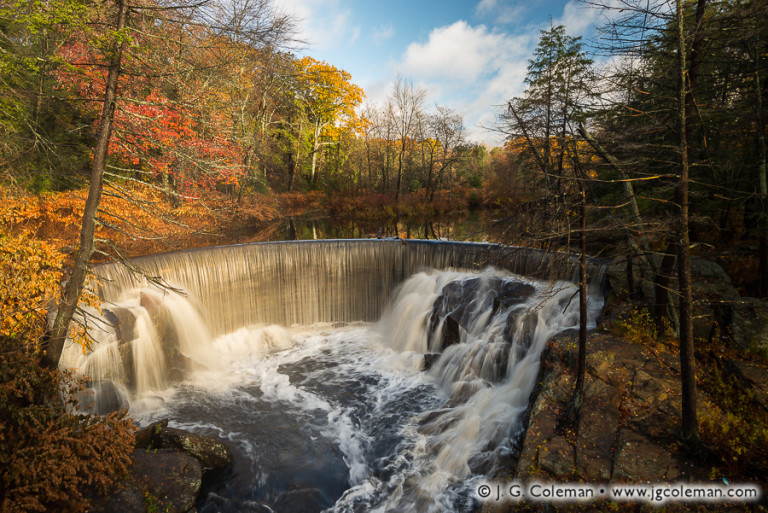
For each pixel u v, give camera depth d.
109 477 6.53
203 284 14.26
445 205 41.84
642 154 6.84
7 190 13.20
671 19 5.94
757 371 7.68
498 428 8.91
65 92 13.84
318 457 9.16
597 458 6.70
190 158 10.08
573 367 8.70
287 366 13.48
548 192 6.97
